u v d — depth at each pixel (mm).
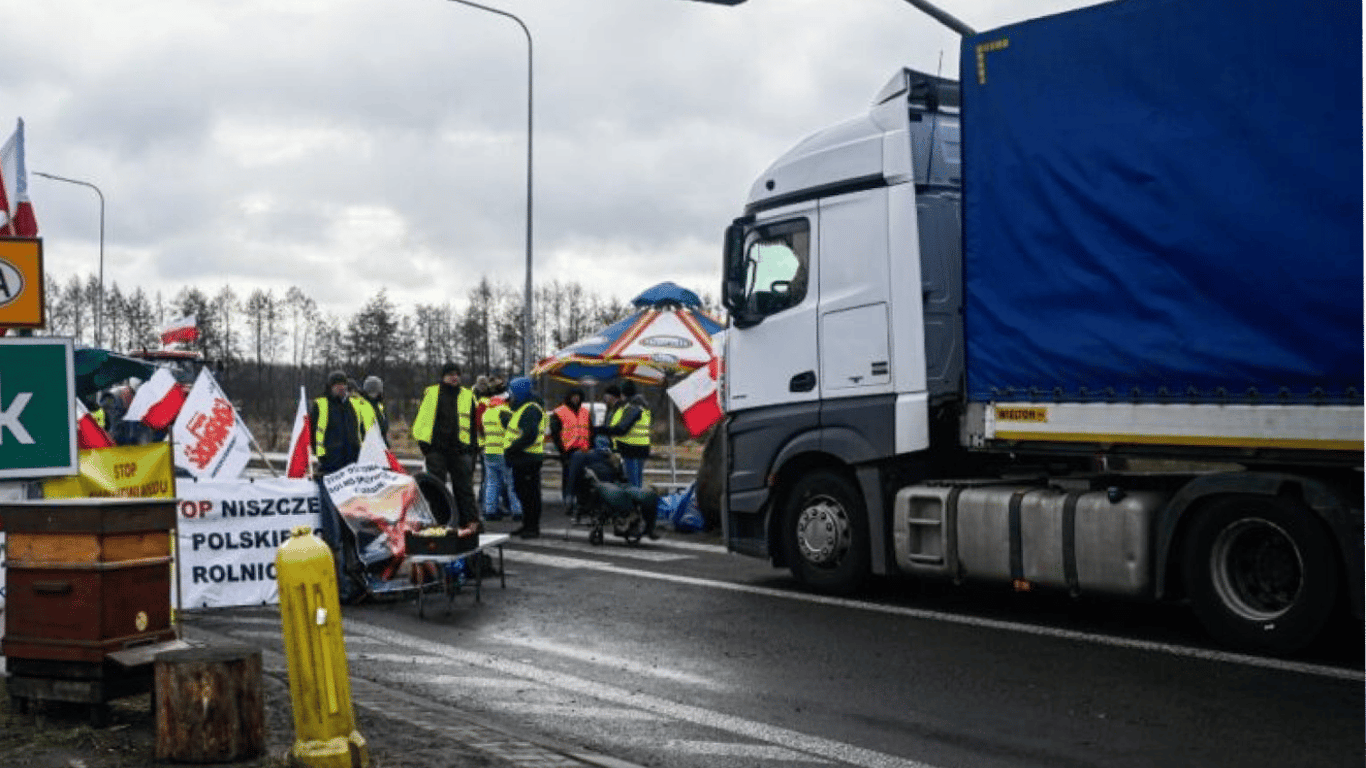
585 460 15805
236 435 12062
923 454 10852
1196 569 8719
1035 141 9508
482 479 20953
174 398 13578
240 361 80812
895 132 10867
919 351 10633
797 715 7305
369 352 73438
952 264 10977
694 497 16906
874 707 7445
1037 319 9539
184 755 5719
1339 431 7973
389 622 10461
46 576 6410
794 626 9922
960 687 7863
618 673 8461
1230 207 8438
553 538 16453
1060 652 8750
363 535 11445
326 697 5664
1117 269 9047
